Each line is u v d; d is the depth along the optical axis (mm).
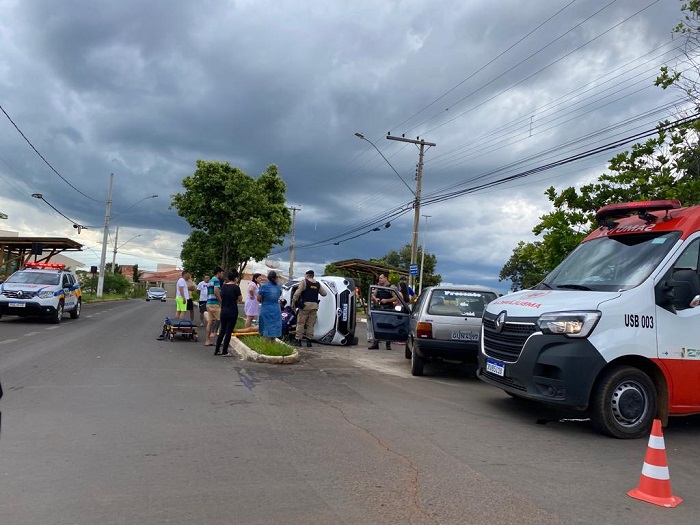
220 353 11812
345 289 15211
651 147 12086
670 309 6086
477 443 5523
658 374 6031
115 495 3941
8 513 3590
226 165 21125
